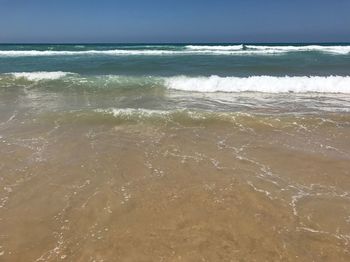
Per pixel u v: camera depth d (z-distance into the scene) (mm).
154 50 38219
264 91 12836
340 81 12898
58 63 23391
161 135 7980
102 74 17797
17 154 6871
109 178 5887
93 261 3816
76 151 7059
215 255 3891
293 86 12898
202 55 29906
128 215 4742
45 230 4426
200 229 4387
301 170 6113
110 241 4176
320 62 22594
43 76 14789
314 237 4223
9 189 5512
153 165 6383
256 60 24422
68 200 5176
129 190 5457
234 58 26406
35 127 8539
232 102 11164
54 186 5613
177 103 11047
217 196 5211
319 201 5082
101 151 7051
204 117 9023
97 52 35781
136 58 27062
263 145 7328
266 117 9031
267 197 5184
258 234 4277
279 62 22766
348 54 30188
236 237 4219
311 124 8586
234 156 6766
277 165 6328
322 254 3914
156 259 3836
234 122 8750
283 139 7660
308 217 4664
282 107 10414
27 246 4102
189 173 6035
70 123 8820
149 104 10930
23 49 44250
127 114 9289
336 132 8055
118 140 7684
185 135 7969
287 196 5223
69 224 4559
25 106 10625
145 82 13719
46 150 7094
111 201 5125
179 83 13445
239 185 5562
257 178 5820
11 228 4469
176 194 5293
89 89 12984
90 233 4352
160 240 4172
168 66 20781
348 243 4113
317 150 7020
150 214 4758
